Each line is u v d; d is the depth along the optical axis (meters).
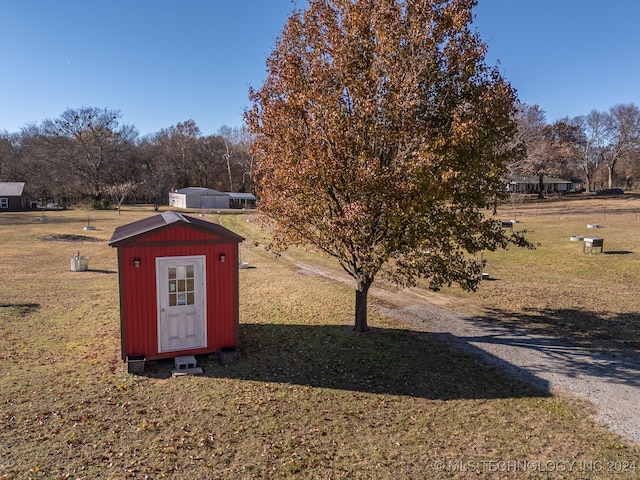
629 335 11.52
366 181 8.82
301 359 9.73
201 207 66.50
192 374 8.82
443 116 9.74
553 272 19.03
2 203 57.50
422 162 8.57
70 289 15.93
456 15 9.14
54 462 5.70
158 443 6.24
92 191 65.38
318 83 9.54
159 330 9.25
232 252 9.73
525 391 8.34
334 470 5.71
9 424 6.62
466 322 12.77
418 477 5.61
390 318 13.09
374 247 9.95
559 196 69.81
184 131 85.75
